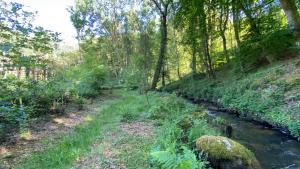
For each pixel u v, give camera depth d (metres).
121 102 17.75
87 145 7.29
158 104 13.60
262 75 17.56
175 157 4.65
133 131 8.89
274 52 19.88
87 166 5.68
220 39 34.66
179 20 28.36
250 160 5.86
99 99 19.88
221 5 22.30
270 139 9.38
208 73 27.08
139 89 23.53
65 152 6.67
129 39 47.09
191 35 27.06
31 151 6.93
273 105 12.49
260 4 21.05
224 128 9.70
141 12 40.34
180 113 11.28
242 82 18.22
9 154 6.57
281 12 21.98
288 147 8.37
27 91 10.50
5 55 6.78
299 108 10.71
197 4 23.33
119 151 6.61
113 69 40.47
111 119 11.46
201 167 4.93
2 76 8.02
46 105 12.01
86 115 12.69
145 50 28.48
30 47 7.65
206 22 25.53
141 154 6.27
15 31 6.97
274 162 7.12
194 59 30.73
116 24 48.06
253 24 21.23
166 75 40.12
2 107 6.36
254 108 13.27
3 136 7.87
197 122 8.38
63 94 14.50
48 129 9.41
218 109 17.30
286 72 15.80
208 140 6.28
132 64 21.77
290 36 19.39
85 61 24.08
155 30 40.38
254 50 21.92
